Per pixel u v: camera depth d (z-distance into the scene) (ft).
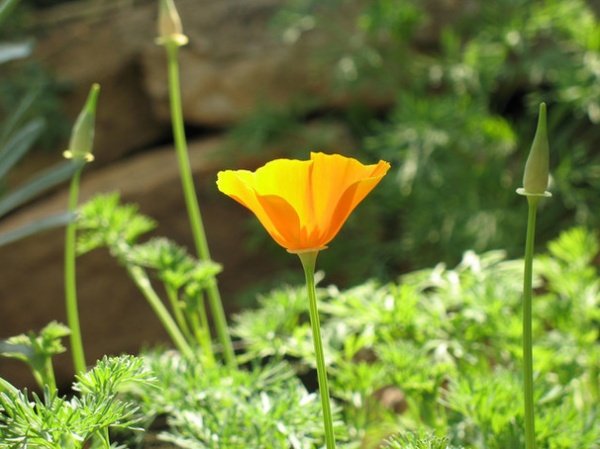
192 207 5.20
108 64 12.45
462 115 10.56
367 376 4.56
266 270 11.85
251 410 4.02
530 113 11.99
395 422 4.75
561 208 11.01
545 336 5.24
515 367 4.64
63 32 12.65
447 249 10.46
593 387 4.90
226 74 12.21
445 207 10.65
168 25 5.05
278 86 12.28
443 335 4.88
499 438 3.79
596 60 10.41
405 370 4.38
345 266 11.57
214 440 3.95
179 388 4.21
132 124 12.56
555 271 5.58
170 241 11.38
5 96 11.71
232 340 7.34
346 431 4.31
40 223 3.64
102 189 11.30
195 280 4.90
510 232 10.53
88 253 10.59
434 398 4.31
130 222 5.39
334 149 11.92
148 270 10.80
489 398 3.93
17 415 2.90
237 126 11.91
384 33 12.05
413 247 10.93
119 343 10.78
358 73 11.90
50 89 12.04
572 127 11.16
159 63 12.39
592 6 11.91
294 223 2.66
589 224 10.45
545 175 2.81
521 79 12.21
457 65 11.26
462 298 5.03
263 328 4.94
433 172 10.50
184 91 12.26
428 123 10.53
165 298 10.96
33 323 10.61
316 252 2.79
